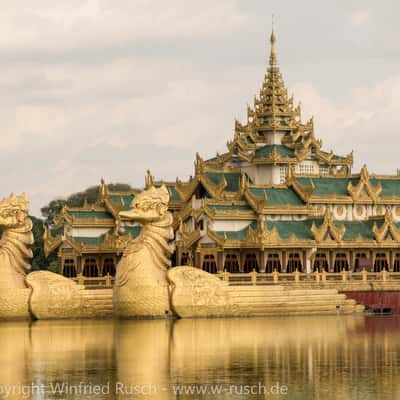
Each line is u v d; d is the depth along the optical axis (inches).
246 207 6801.2
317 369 4227.4
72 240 6825.8
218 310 5821.9
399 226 7150.6
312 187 6875.0
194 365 4298.7
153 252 5708.7
